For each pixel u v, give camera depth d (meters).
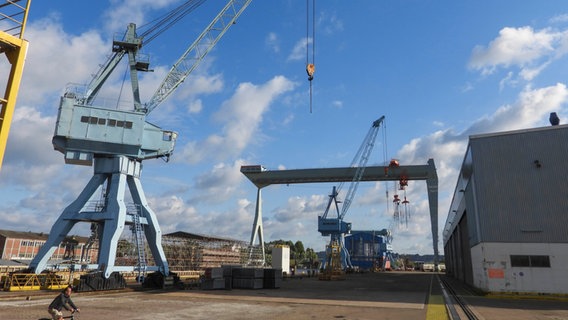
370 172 106.56
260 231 113.50
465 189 41.44
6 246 91.12
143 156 39.81
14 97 13.89
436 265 129.25
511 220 31.75
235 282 40.69
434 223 122.06
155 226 39.19
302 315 20.11
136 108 41.88
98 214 36.41
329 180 110.12
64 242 47.16
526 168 32.38
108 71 41.84
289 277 71.25
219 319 18.34
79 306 22.59
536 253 30.45
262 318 18.84
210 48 50.56
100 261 34.28
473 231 37.97
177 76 48.34
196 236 85.88
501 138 33.78
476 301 27.59
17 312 19.30
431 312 21.52
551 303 26.30
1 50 14.45
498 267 31.25
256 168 111.50
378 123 110.69
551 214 30.78
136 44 42.88
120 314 19.44
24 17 14.66
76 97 38.00
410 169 105.75
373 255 155.75
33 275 32.50
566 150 31.58
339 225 105.62
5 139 13.47
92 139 36.84
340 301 27.56
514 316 19.72
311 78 48.59
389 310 22.45
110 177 39.28
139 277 36.97
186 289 37.94
